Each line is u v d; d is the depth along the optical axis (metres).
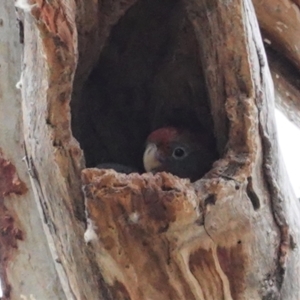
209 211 4.11
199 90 4.23
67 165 4.13
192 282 4.12
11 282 4.28
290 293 4.15
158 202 4.10
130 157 4.27
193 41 4.20
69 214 4.13
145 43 4.22
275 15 4.31
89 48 4.18
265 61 4.16
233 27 4.14
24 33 4.18
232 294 4.13
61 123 4.13
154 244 4.11
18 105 4.26
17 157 4.27
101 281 4.13
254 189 4.13
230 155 4.13
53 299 4.27
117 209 4.11
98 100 4.23
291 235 4.15
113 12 4.18
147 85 4.25
